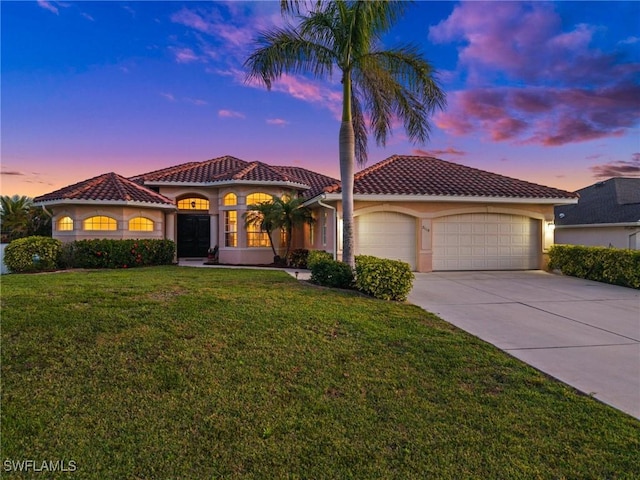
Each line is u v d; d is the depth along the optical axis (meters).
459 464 3.21
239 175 18.45
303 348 5.77
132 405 4.05
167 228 19.88
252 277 12.91
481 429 3.75
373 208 15.07
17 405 3.98
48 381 4.51
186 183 19.47
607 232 22.55
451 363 5.41
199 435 3.56
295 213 17.42
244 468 3.12
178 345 5.68
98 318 6.75
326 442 3.48
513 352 6.03
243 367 5.05
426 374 5.03
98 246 15.82
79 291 9.24
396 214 15.45
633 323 7.89
